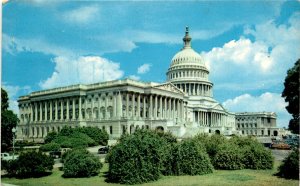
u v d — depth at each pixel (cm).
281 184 3456
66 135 10612
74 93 14425
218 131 17888
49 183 3991
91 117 14012
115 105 13300
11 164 4553
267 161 4734
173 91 15538
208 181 3738
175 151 4375
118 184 3850
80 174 4403
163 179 4016
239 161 4738
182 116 16138
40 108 16112
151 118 13812
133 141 4066
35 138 15575
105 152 8056
